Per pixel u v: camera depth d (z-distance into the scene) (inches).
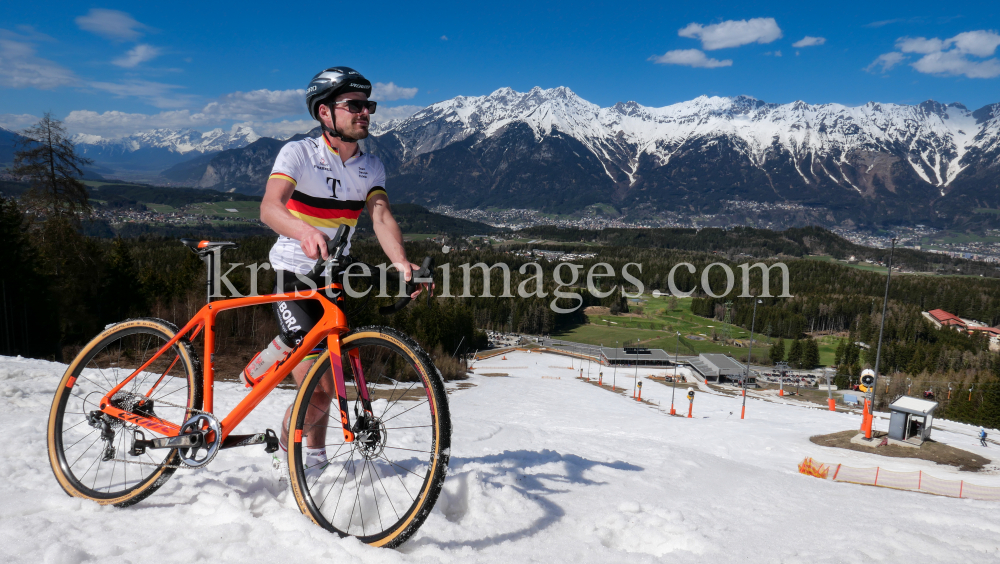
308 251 78.0
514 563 73.2
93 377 134.3
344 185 97.3
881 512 145.9
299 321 89.4
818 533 107.4
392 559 69.1
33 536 72.2
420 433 156.8
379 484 92.0
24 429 134.6
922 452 587.5
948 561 90.4
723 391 2192.4
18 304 920.3
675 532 95.3
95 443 117.2
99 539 73.0
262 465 111.2
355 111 93.5
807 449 609.0
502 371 2422.5
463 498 95.9
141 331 95.3
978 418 1838.1
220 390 172.2
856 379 2539.4
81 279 1019.9
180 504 85.5
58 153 966.4
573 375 2522.1
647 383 2342.5
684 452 253.6
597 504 108.4
